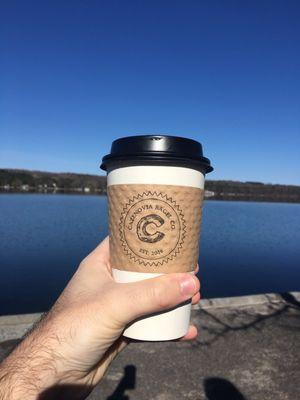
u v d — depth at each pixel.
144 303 0.25
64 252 2.88
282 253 3.20
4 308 1.55
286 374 0.69
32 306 1.58
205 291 1.91
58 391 0.28
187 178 0.25
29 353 0.27
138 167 0.25
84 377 0.29
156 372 0.68
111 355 0.31
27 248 3.05
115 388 0.63
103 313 0.26
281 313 0.96
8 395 0.25
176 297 0.25
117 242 0.26
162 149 0.24
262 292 1.90
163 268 0.25
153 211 0.25
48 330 0.27
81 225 5.09
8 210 8.00
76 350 0.27
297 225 6.75
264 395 0.63
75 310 0.27
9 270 2.23
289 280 2.19
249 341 0.81
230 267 2.52
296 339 0.82
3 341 0.77
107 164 0.27
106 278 0.29
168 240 0.25
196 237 0.26
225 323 0.89
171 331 0.26
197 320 0.91
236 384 0.66
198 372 0.69
